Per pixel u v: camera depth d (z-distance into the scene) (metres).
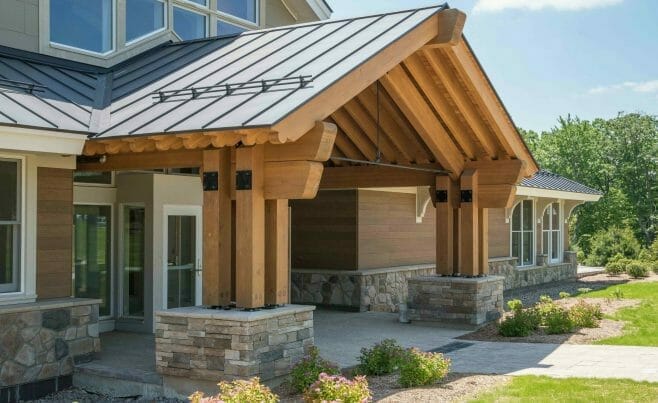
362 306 15.47
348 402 6.93
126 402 8.45
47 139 8.12
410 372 8.20
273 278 8.45
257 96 8.21
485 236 13.41
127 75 10.87
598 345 10.84
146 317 11.48
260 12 14.80
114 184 11.81
